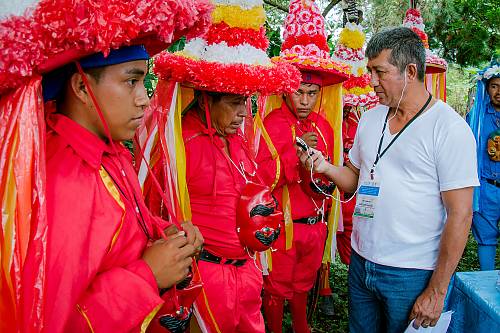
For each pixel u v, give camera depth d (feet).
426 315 6.97
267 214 7.25
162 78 6.92
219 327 7.29
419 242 7.10
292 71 7.28
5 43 3.47
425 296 7.00
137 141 7.00
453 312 7.79
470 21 27.22
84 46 3.79
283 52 10.73
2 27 3.44
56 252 3.79
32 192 3.76
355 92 13.25
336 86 11.84
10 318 3.79
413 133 6.99
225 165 7.36
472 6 27.20
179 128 6.93
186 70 6.42
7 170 3.75
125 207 4.40
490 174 13.87
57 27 3.57
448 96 33.73
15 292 3.71
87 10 3.61
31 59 3.61
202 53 6.77
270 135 10.11
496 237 14.28
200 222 7.24
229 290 7.25
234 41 6.65
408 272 7.16
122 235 4.34
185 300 5.62
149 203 7.20
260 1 6.82
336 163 12.05
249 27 6.74
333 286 15.16
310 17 10.42
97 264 4.00
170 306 5.32
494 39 27.45
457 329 7.95
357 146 8.37
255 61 6.74
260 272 7.95
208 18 4.77
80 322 4.02
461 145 6.64
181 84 7.00
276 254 10.18
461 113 33.55
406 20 16.66
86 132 4.27
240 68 6.43
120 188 4.50
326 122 11.81
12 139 3.76
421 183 7.00
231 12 6.57
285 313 12.86
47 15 3.52
